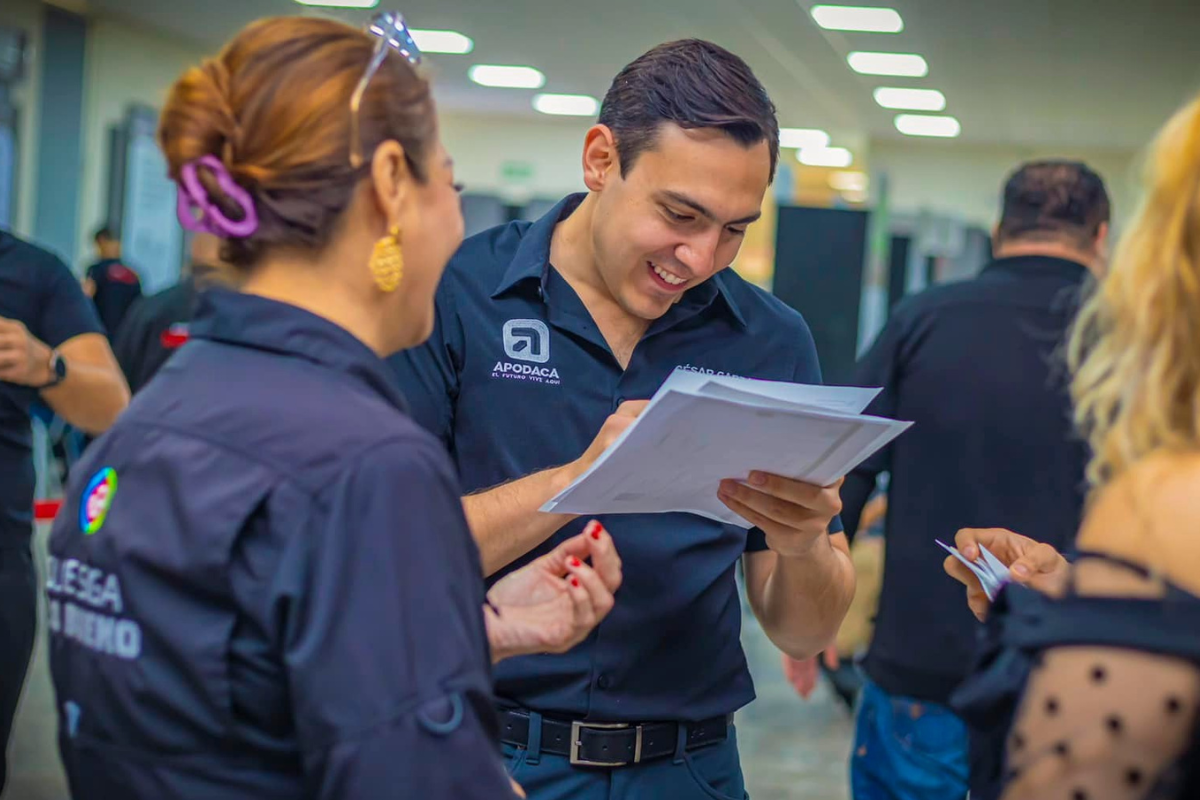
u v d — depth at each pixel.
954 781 2.52
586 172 1.62
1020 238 2.55
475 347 1.68
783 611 1.73
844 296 6.57
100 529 1.00
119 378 2.65
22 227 10.59
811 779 4.41
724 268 1.70
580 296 1.70
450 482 0.99
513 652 1.27
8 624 2.35
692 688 1.69
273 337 1.00
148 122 11.75
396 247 1.03
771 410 1.24
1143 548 0.86
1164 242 0.90
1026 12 8.44
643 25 9.42
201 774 0.95
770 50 10.38
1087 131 13.48
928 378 2.53
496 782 0.94
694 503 1.49
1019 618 0.92
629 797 1.65
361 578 0.91
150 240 11.97
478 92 13.36
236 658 0.94
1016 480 2.46
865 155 14.84
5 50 10.08
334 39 1.02
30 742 4.13
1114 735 0.83
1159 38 8.85
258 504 0.93
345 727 0.89
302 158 0.98
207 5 10.20
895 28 9.24
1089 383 0.95
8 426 2.38
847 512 2.65
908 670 2.54
